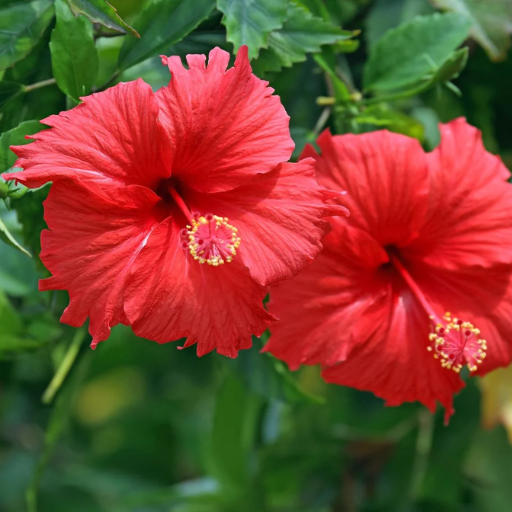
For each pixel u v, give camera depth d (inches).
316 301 36.1
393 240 36.7
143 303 34.6
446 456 42.6
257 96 34.9
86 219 34.4
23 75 36.4
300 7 36.8
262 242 34.8
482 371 36.8
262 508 43.3
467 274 36.7
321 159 36.2
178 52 36.7
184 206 34.9
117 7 38.8
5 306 39.5
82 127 34.2
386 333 36.5
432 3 38.7
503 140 41.6
